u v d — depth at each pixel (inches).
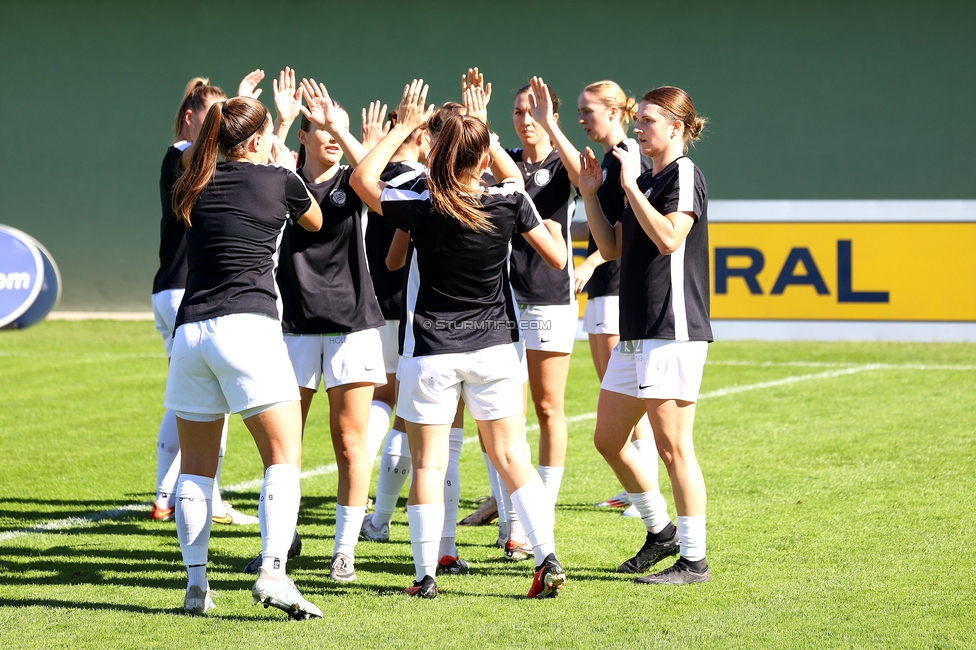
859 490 796.6
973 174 1999.3
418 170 559.2
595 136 719.1
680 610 532.4
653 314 567.2
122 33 2213.3
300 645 482.3
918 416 1093.1
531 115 652.1
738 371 1434.5
